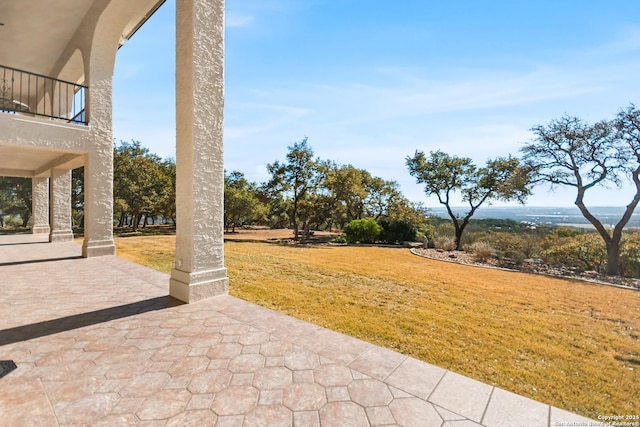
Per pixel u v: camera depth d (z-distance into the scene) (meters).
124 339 2.74
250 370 2.22
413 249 15.81
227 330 2.96
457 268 9.91
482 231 16.62
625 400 2.44
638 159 9.66
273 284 6.46
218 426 1.63
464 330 4.11
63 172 10.28
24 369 2.20
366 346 2.64
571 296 6.21
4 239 10.77
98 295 4.12
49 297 4.02
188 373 2.17
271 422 1.67
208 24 4.08
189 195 3.91
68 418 1.67
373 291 6.22
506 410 1.80
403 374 2.20
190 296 3.80
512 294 6.31
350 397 1.91
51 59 8.87
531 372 2.94
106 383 2.03
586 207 11.16
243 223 32.03
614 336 3.95
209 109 4.08
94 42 6.86
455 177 19.20
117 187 20.19
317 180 21.08
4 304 3.72
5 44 8.00
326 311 4.74
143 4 6.37
